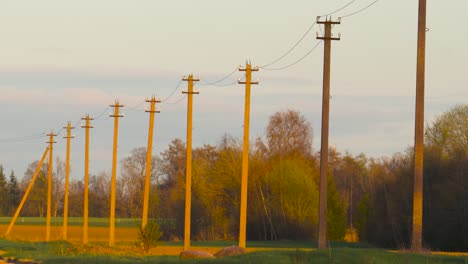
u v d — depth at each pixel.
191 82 114.44
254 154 177.12
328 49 84.50
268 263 65.19
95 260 80.19
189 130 114.31
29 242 148.62
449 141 138.00
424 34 71.94
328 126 84.56
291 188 166.75
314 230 165.25
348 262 64.25
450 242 116.06
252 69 98.25
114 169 141.75
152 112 130.12
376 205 133.25
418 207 72.00
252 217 168.50
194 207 180.62
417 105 71.94
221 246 135.38
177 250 116.19
